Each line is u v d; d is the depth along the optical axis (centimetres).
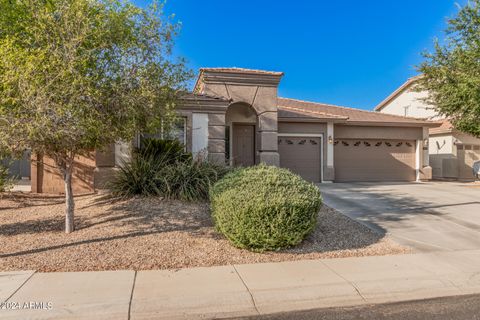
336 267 536
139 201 864
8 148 543
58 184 1131
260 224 585
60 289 438
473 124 1339
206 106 1230
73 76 531
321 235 701
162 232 682
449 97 1309
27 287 443
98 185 1096
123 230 689
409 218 866
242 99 1331
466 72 1213
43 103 505
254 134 1631
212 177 923
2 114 508
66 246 600
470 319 391
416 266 545
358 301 436
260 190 609
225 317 394
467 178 2041
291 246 622
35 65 504
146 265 532
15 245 602
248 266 537
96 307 396
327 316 399
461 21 1248
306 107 1922
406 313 406
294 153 1619
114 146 1105
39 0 593
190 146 1209
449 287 475
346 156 1736
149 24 621
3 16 703
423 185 1542
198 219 762
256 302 423
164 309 400
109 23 576
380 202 1071
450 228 778
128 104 577
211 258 567
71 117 529
